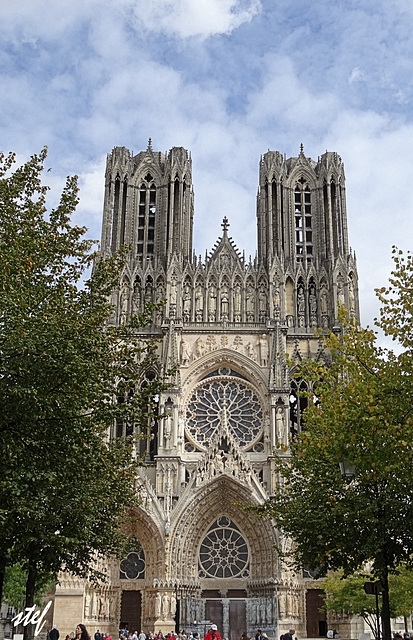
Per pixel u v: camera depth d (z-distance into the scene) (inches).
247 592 3186.5
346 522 1659.7
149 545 3196.4
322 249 3831.2
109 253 3764.8
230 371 3563.0
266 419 3425.2
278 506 1930.4
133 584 3169.3
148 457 3408.0
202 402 3511.3
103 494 1795.0
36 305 1430.9
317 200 3951.8
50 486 1353.3
